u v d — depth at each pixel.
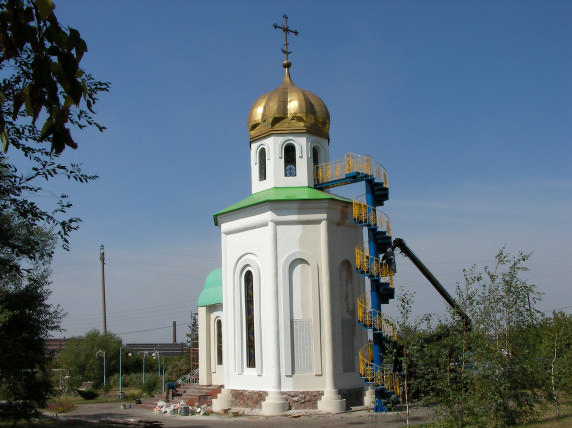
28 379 23.73
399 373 23.25
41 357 23.48
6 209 13.98
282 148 32.28
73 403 44.88
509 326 18.19
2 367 22.09
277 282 29.17
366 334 31.08
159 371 67.81
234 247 31.38
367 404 29.69
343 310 30.08
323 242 29.62
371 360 29.31
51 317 24.42
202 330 36.75
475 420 17.58
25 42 5.02
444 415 17.95
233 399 30.02
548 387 19.69
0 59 5.16
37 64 5.09
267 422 25.59
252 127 33.16
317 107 32.91
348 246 31.08
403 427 21.08
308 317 29.02
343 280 30.59
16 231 16.78
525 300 18.44
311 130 32.53
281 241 29.56
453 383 17.34
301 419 26.16
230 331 30.91
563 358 20.12
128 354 72.81
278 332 28.67
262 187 32.47
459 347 17.39
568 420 19.58
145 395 51.41
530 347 18.50
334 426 23.50
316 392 28.23
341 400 27.97
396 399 27.03
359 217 29.19
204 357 36.38
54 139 5.29
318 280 29.34
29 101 5.22
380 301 28.75
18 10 5.00
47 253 21.58
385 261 29.52
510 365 17.88
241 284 30.78
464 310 17.59
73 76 5.14
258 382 28.95
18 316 23.08
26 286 23.97
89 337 73.31
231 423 25.75
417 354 16.92
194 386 35.94
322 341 28.83
